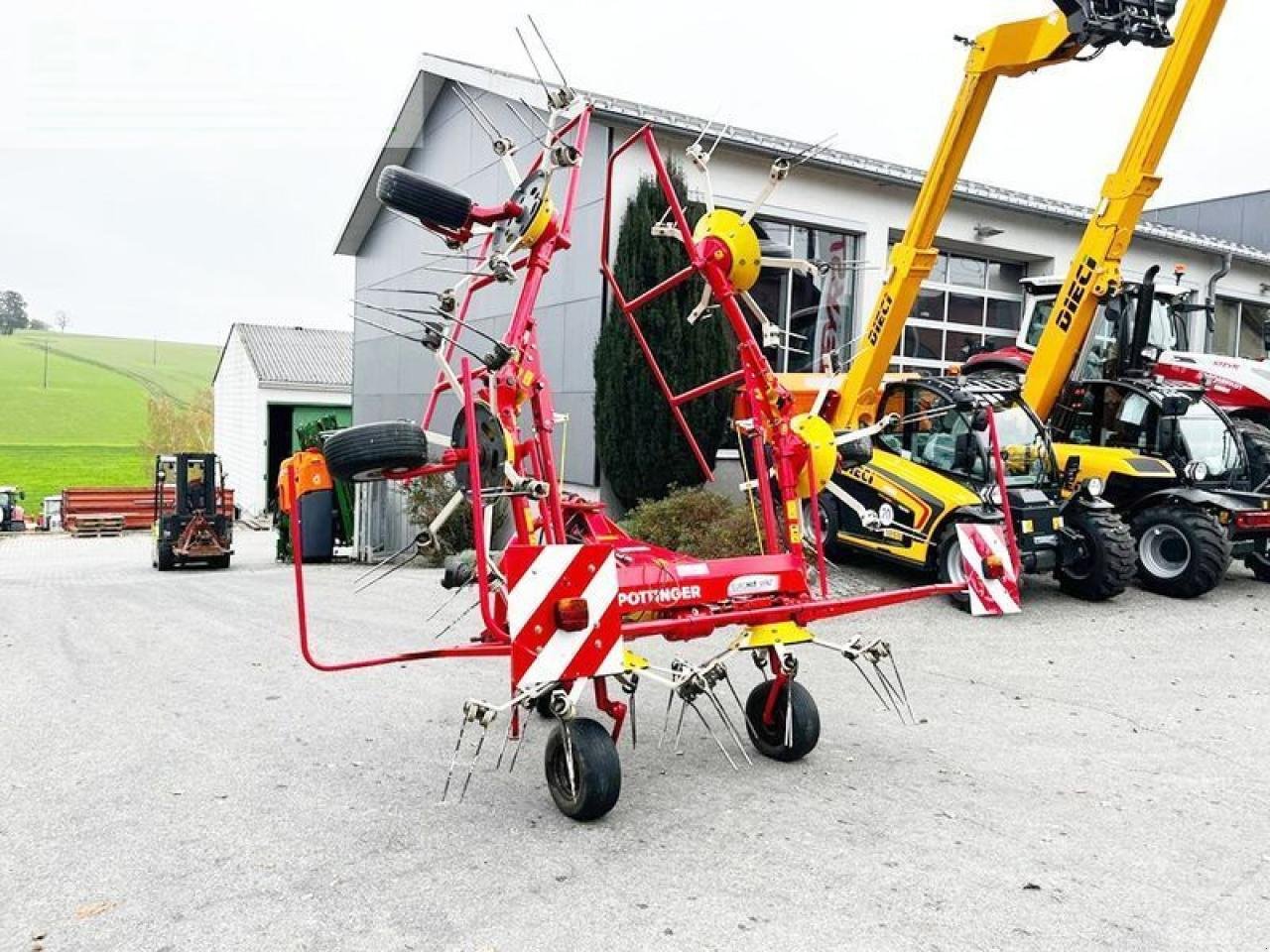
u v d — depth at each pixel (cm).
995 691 612
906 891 339
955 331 1597
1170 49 870
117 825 389
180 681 623
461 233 479
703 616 425
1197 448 1009
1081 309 932
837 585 929
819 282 1364
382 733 509
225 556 1585
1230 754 500
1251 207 2148
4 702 574
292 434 2964
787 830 388
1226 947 306
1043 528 856
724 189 1235
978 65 839
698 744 495
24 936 303
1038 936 310
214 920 313
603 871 350
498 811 404
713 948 298
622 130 1138
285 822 392
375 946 298
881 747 497
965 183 1458
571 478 1213
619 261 1081
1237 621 828
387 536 1517
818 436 478
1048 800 429
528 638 374
